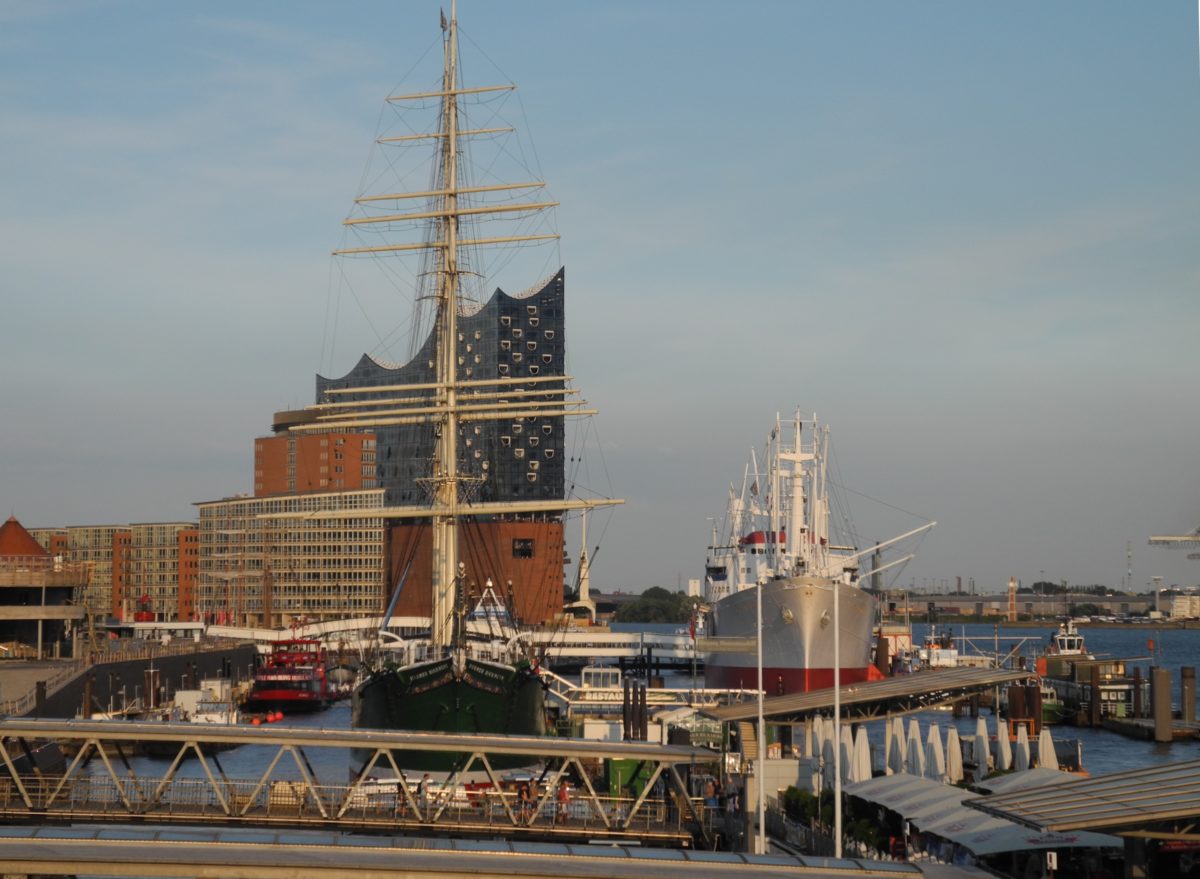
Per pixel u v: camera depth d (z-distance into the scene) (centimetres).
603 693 13550
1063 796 5906
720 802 8625
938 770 8500
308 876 4681
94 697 14812
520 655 11819
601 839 7062
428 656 11706
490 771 7256
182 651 19988
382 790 8569
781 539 18838
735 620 16675
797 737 14162
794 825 7869
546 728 12206
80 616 17112
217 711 15575
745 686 16362
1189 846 5788
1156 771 6119
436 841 5088
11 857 4622
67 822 7094
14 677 14150
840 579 17038
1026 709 14125
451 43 12862
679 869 4756
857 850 7081
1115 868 6356
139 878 4675
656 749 7338
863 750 8312
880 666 19850
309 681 18712
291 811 7238
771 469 17988
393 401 13275
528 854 4919
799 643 15775
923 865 6494
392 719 10200
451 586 12606
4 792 7738
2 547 19038
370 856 4809
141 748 13600
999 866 6494
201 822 7056
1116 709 18288
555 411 13150
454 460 12794
